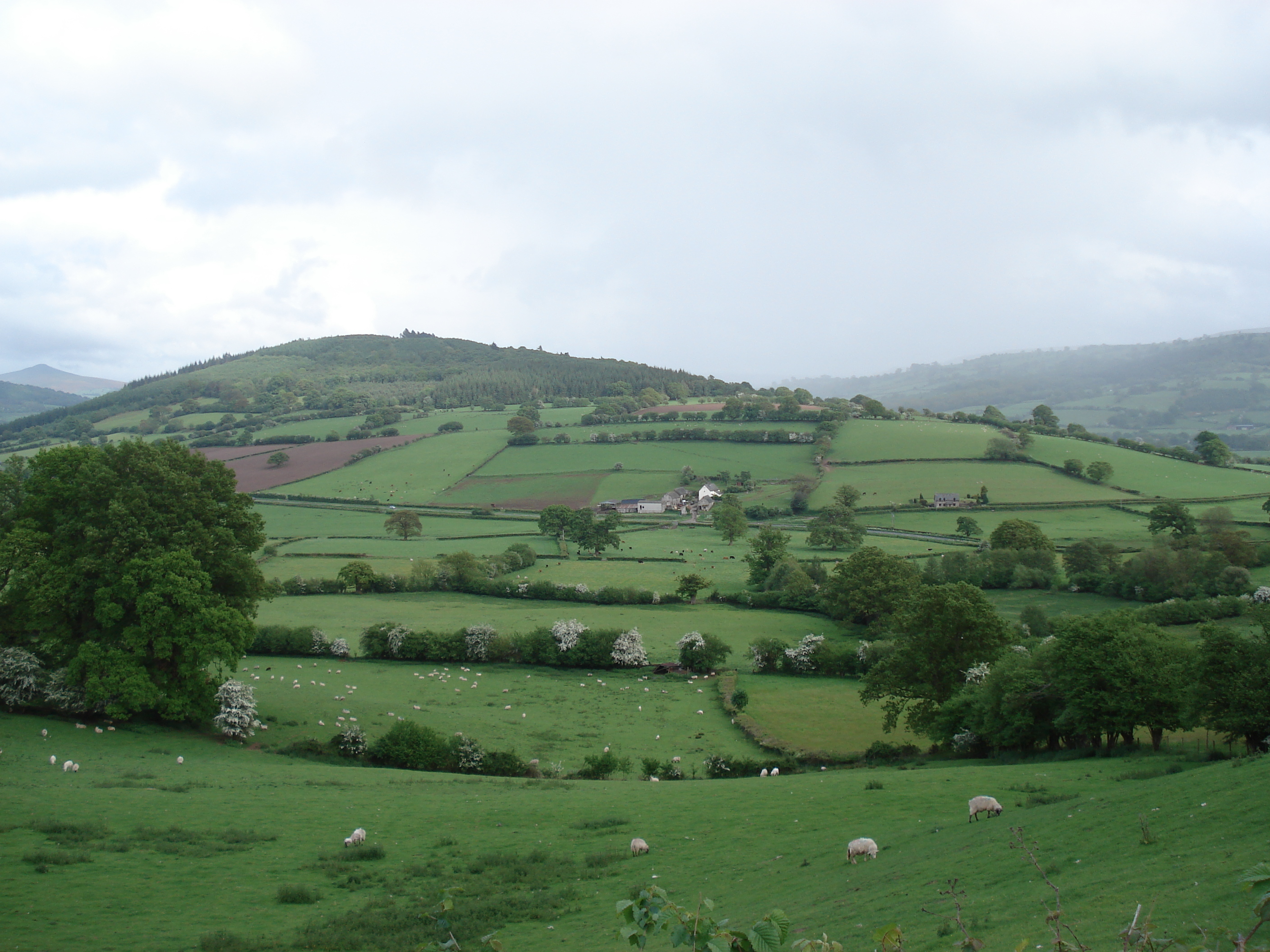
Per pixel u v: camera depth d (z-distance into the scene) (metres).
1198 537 119.38
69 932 23.61
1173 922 15.08
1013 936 16.38
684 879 28.84
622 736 65.50
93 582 56.06
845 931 19.69
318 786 44.81
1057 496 174.00
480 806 40.56
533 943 23.12
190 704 56.44
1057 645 50.94
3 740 47.41
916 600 65.19
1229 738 41.81
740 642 96.75
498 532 167.50
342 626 99.38
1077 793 33.84
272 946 23.08
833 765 58.00
